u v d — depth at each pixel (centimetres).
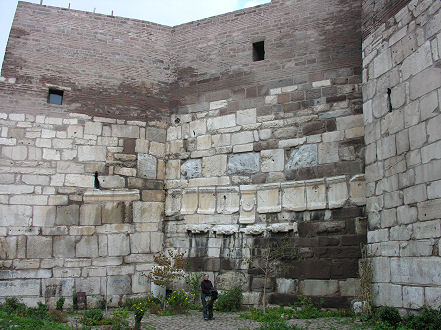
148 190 1650
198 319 1234
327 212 1379
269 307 1375
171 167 1686
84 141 1619
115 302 1520
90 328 1066
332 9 1544
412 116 1091
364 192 1334
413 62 1106
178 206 1631
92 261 1534
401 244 1088
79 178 1584
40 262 1488
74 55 1689
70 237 1532
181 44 1791
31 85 1617
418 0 1109
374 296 1172
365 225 1312
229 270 1488
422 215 1027
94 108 1658
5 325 1026
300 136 1488
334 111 1454
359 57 1462
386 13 1237
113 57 1730
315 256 1366
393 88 1175
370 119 1262
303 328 1045
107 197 1595
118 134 1659
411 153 1084
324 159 1429
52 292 1477
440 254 962
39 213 1521
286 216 1440
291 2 1620
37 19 1686
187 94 1728
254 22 1670
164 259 1497
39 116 1595
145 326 1127
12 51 1630
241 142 1579
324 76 1500
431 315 938
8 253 1468
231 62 1675
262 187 1502
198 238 1564
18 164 1538
